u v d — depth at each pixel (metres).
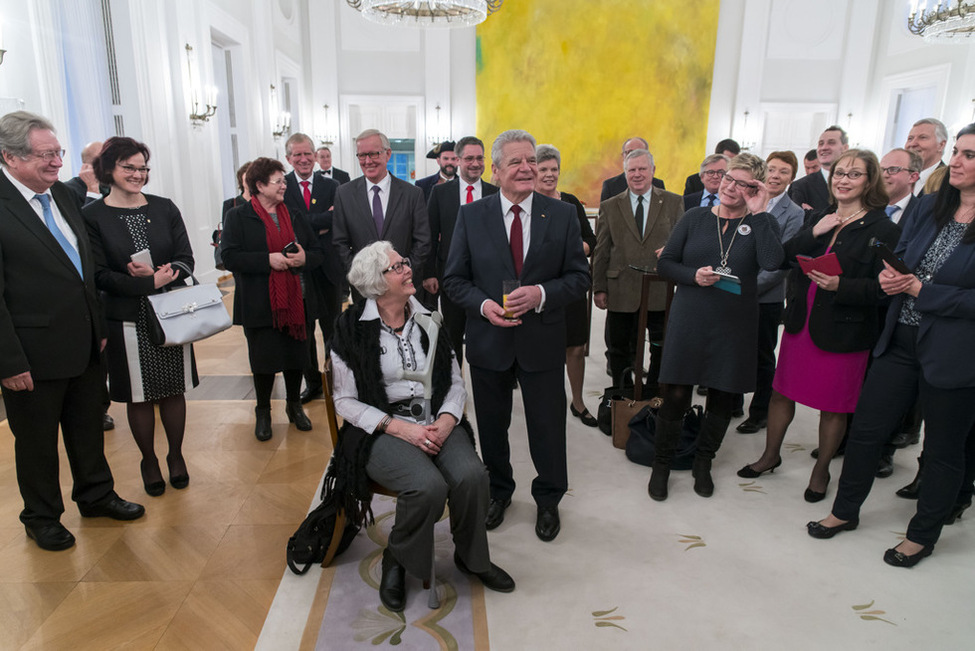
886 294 2.26
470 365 2.42
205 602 2.04
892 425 2.30
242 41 7.99
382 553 2.34
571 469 3.04
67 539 2.33
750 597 2.09
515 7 10.71
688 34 10.92
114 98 5.57
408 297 2.14
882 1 10.73
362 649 1.83
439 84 10.87
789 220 3.21
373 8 5.02
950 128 8.93
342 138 11.01
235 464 3.03
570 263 2.36
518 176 2.20
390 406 2.13
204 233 6.99
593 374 4.59
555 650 1.84
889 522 2.58
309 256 3.32
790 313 2.74
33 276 2.15
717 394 2.67
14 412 2.23
